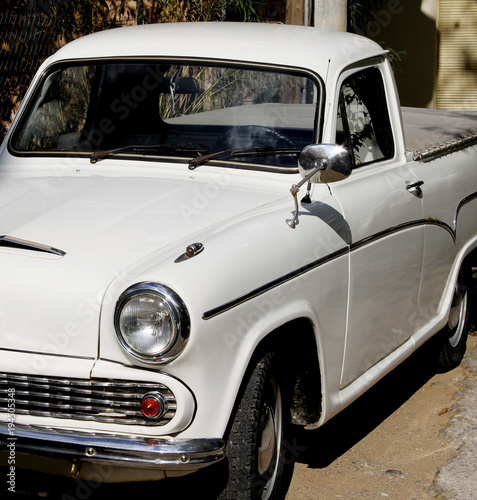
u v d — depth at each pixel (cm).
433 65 1298
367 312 382
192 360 274
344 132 390
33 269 290
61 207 337
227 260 292
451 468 388
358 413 467
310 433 438
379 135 423
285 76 388
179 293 271
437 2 1282
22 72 793
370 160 411
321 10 707
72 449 275
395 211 402
